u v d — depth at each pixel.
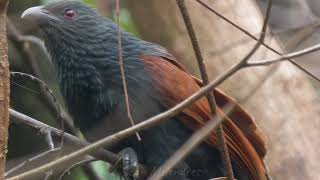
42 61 11.84
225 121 8.84
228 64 11.26
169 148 8.98
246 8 11.68
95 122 9.20
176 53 11.77
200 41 11.47
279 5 13.23
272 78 11.37
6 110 6.11
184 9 6.49
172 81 9.05
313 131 11.33
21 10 11.59
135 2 11.98
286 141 11.20
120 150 9.09
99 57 9.21
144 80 8.99
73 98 9.34
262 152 9.08
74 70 9.29
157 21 11.89
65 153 8.41
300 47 8.97
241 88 11.09
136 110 8.88
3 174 6.06
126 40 9.43
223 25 11.49
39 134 8.35
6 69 6.12
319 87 12.31
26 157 9.95
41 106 11.30
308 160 11.16
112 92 8.98
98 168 11.11
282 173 11.10
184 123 8.94
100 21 9.56
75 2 9.67
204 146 9.00
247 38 10.91
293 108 11.37
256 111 11.23
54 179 9.91
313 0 13.79
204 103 8.93
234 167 9.17
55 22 9.45
